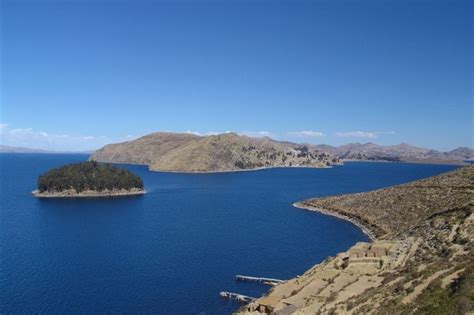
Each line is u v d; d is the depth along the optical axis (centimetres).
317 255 13662
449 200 15450
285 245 15038
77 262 13075
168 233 17525
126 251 14438
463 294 5638
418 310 5784
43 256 13812
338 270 9275
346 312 6662
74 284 10994
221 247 14875
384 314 6034
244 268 12312
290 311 7362
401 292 6638
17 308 9462
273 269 12212
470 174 17775
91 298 10019
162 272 11969
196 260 13200
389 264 9069
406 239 11125
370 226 17075
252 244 15262
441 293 6056
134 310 9344
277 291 8881
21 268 12456
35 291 10494
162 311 9294
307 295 8162
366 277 8562
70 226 19388
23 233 17775
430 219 12169
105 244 15575
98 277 11562
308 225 18662
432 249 9306
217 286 10794
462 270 6756
